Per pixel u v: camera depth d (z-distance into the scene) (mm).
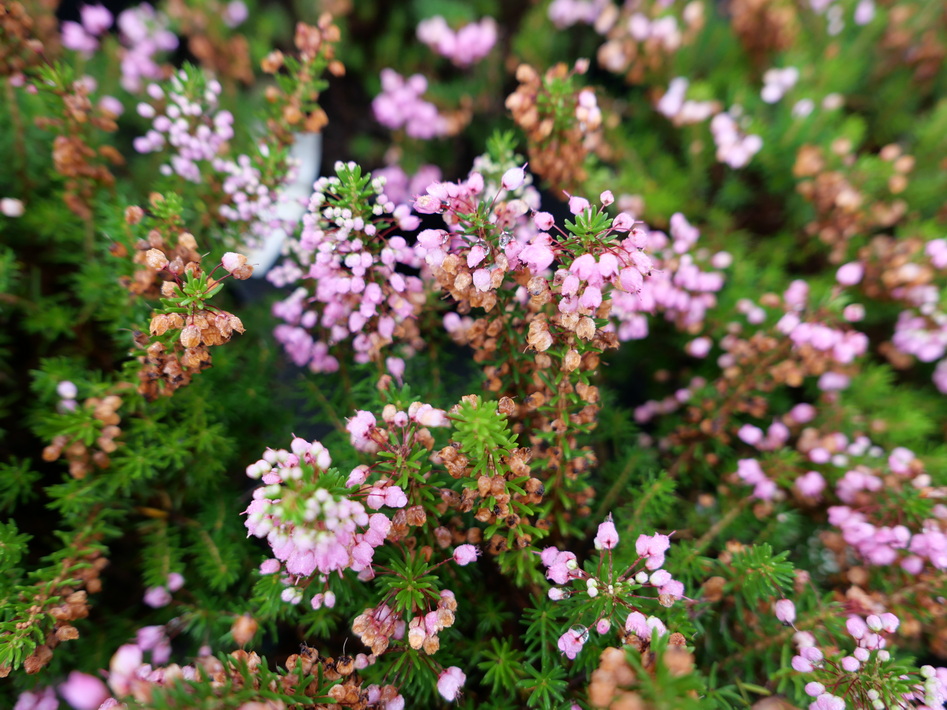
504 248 111
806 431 159
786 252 201
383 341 137
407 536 122
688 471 171
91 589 127
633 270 103
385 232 134
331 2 227
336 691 109
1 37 135
